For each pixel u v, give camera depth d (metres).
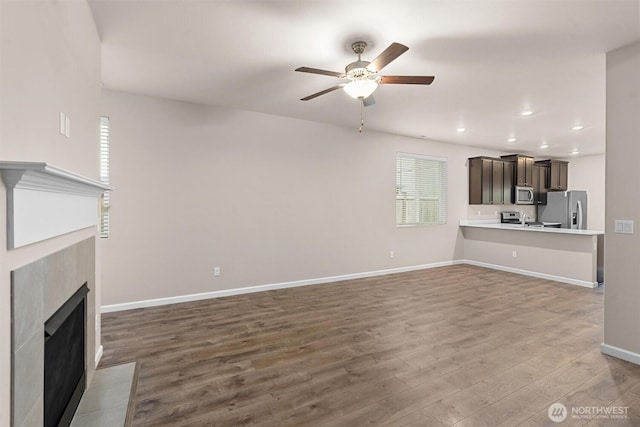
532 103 3.96
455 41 2.48
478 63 2.86
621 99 2.54
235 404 2.00
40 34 1.32
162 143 3.89
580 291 4.60
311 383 2.22
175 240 3.99
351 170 5.33
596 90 3.51
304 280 4.91
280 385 2.20
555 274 5.29
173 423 1.82
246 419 1.86
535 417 1.86
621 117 2.54
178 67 2.98
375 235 5.61
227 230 4.31
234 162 4.34
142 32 2.36
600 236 4.94
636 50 2.46
